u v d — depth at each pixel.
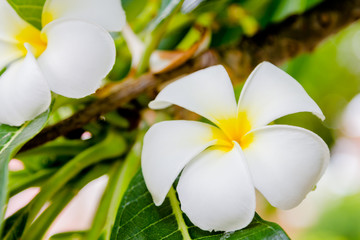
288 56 0.41
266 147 0.29
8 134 0.30
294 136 0.29
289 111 0.29
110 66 0.30
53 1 0.31
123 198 0.32
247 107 0.30
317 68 0.81
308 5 0.51
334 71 0.82
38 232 0.34
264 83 0.30
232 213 0.29
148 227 0.31
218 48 0.40
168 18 0.36
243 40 0.41
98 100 0.34
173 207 0.31
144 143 0.30
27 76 0.30
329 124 0.85
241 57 0.40
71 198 0.36
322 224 1.11
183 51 0.42
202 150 0.30
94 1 0.31
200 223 0.29
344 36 0.81
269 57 0.41
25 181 0.36
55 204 0.35
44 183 0.36
